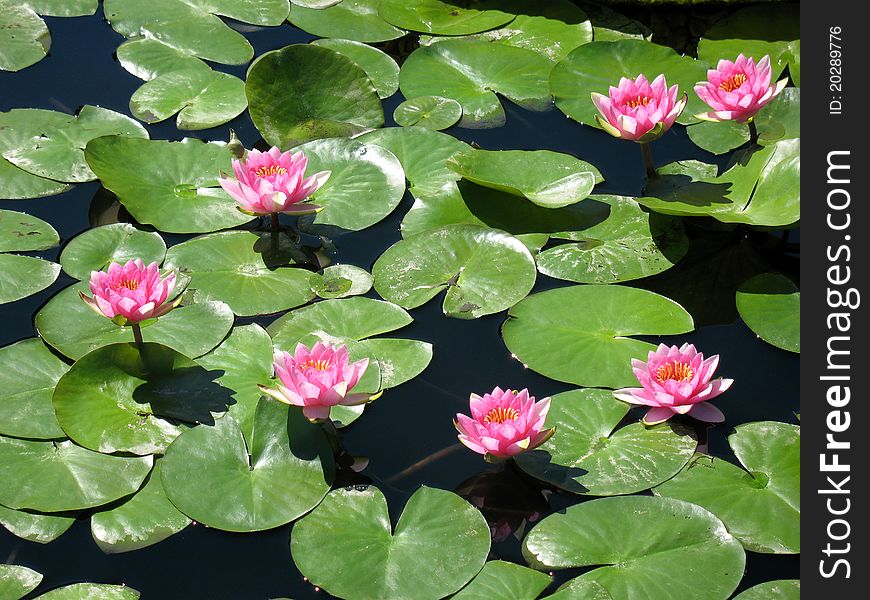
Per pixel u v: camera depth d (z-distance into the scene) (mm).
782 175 2594
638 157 2955
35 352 2186
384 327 2305
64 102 3131
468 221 2656
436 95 3201
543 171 2783
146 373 2109
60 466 1918
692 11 3584
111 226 2588
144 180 2715
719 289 2484
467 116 3119
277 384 1922
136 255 2498
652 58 3256
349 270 2490
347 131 3031
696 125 3051
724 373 2225
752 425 2029
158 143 2832
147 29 3461
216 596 1714
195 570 1760
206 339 2236
